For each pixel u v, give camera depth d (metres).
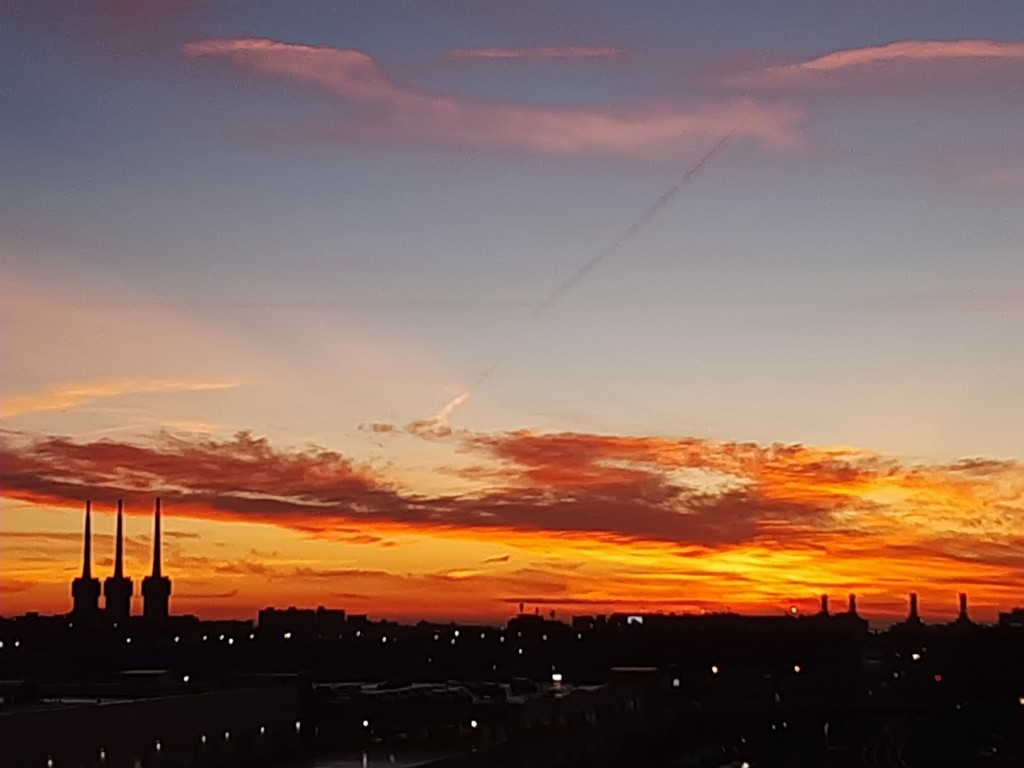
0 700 190.50
